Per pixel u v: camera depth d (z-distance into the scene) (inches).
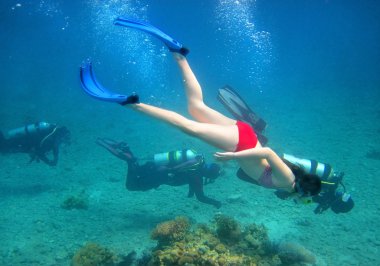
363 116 615.5
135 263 215.9
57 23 2714.1
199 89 160.7
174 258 173.6
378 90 805.2
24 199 354.6
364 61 1341.0
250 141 147.8
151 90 1077.1
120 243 267.9
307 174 130.3
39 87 1205.1
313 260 226.2
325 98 784.9
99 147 540.7
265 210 328.2
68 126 669.9
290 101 794.8
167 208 337.1
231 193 367.6
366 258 248.1
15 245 262.4
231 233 213.8
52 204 343.0
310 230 290.5
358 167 409.7
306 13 4977.9
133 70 1846.7
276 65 1585.9
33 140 366.6
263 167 150.6
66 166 462.9
